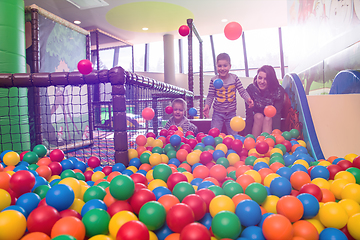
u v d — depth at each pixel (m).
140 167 1.94
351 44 3.01
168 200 1.07
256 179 1.45
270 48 9.47
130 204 1.13
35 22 3.43
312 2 4.33
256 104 3.14
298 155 1.94
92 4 5.72
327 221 1.00
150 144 2.69
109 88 7.75
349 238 0.98
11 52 2.64
